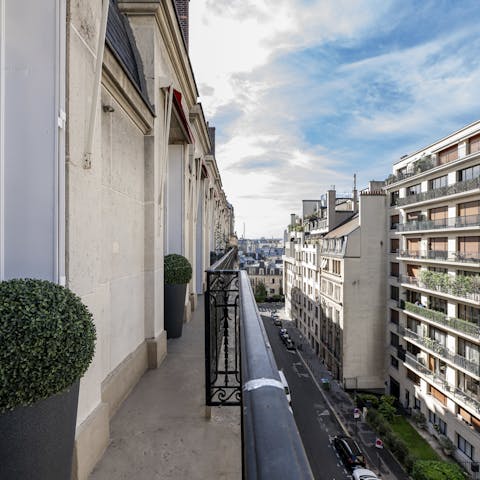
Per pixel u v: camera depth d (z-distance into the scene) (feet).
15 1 7.63
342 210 110.63
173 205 24.61
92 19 9.12
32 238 7.59
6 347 4.96
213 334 12.35
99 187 9.61
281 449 1.78
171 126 21.81
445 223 59.21
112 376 11.50
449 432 57.82
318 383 87.51
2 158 7.57
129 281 13.75
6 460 5.17
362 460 54.54
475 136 55.83
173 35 19.03
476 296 51.62
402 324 73.31
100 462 8.77
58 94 7.65
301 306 136.56
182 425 10.55
